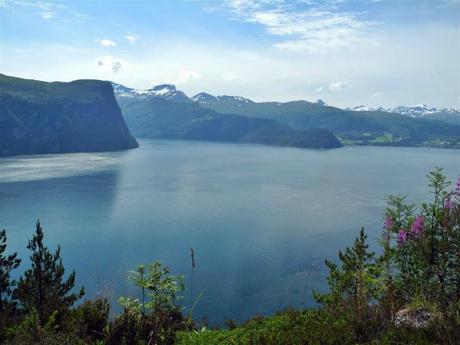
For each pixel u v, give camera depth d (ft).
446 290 28.45
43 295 52.11
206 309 146.10
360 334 22.84
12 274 182.19
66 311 36.70
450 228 29.73
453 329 20.61
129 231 262.47
